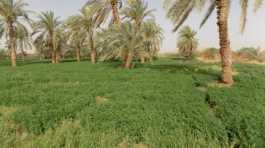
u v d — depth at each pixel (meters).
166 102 8.34
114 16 23.14
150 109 7.33
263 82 12.32
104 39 25.45
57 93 10.18
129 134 5.44
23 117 6.49
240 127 5.46
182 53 51.12
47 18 38.50
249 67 23.95
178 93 9.91
